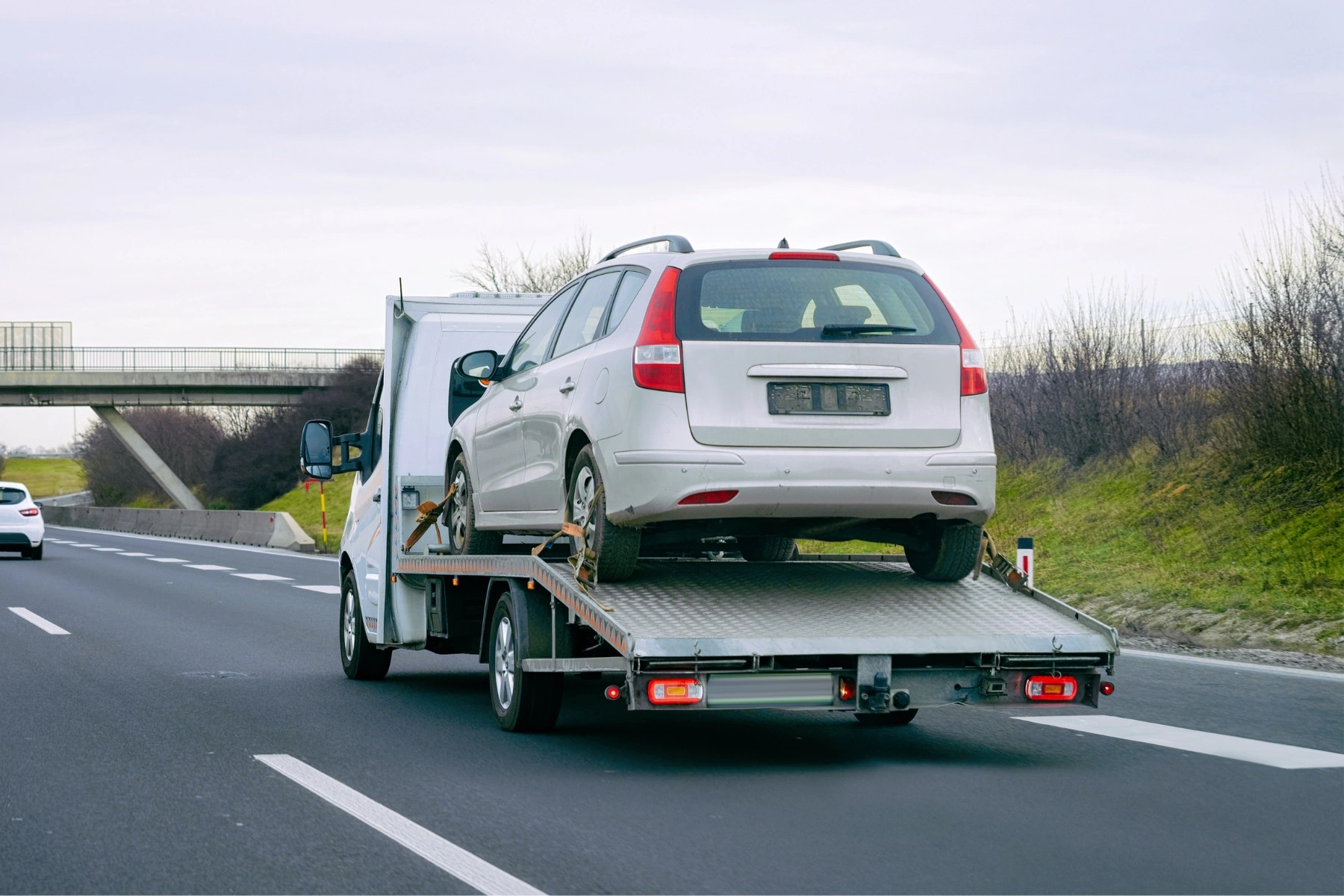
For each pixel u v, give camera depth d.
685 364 7.63
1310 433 19.06
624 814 6.53
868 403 7.80
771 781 7.33
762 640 7.35
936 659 7.86
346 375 71.00
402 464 11.32
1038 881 5.36
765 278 7.95
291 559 33.09
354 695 10.81
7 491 32.22
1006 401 26.69
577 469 8.44
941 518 8.29
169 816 6.50
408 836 6.11
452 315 11.77
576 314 9.12
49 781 7.32
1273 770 7.62
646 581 8.38
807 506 7.67
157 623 16.62
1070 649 7.83
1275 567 16.84
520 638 8.63
